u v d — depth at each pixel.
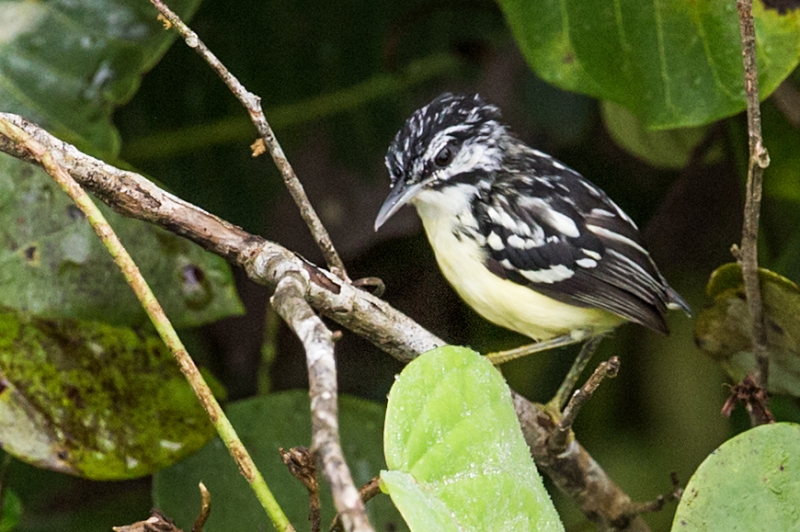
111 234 5.68
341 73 11.69
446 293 11.69
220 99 11.41
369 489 5.89
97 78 9.29
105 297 8.23
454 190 9.94
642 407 12.07
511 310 10.18
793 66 8.45
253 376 11.34
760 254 10.95
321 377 4.76
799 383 8.88
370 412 9.16
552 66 9.00
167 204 6.56
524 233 9.90
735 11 8.51
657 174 12.38
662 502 8.54
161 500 8.58
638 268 10.12
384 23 11.66
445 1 11.56
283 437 8.95
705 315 8.65
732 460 6.44
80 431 7.88
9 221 8.21
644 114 8.93
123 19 9.30
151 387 8.12
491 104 10.48
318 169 11.70
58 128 9.20
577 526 10.05
